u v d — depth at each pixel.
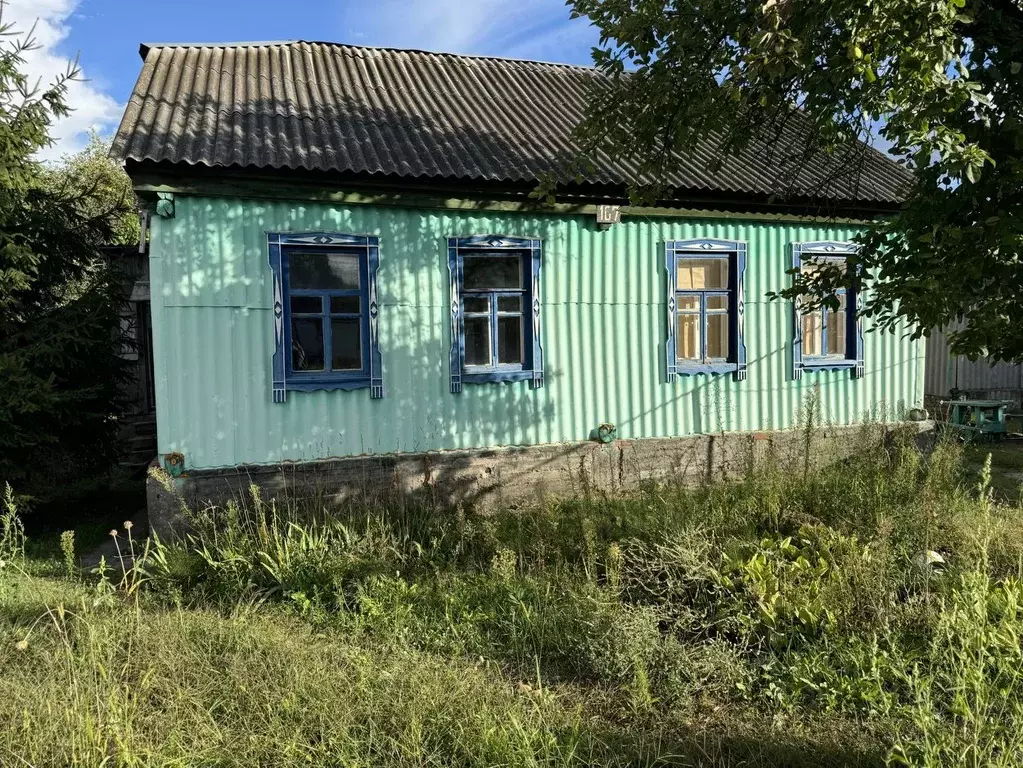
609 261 8.46
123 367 9.02
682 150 6.12
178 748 3.12
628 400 8.60
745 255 9.05
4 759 3.00
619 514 6.33
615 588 4.59
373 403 7.54
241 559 5.44
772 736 3.39
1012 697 3.31
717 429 9.00
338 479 7.32
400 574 5.41
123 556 6.75
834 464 7.13
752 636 4.29
